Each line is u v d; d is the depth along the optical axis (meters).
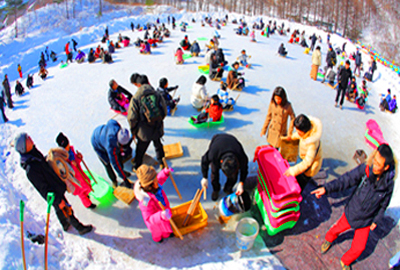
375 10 54.38
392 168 2.91
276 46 17.83
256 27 26.52
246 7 56.97
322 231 4.12
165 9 47.66
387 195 3.03
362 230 3.29
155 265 3.59
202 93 7.05
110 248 3.80
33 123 7.07
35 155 3.23
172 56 13.02
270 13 55.59
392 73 14.61
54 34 28.50
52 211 4.34
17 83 8.89
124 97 7.35
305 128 3.61
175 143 5.96
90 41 21.55
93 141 4.25
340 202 4.61
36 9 37.84
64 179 3.55
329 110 8.28
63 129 6.74
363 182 3.21
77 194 4.02
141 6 49.09
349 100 9.07
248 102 8.16
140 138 4.27
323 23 48.78
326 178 5.22
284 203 3.62
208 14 35.12
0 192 4.29
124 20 26.89
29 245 3.47
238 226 3.79
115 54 13.83
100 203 4.50
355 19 51.94
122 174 4.46
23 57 17.94
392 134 7.75
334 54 11.41
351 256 3.46
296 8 55.59
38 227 3.96
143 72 10.61
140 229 4.10
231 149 3.57
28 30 31.34
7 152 5.96
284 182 4.06
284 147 4.75
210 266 3.56
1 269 2.98
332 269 3.62
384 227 4.27
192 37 18.64
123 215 4.31
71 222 3.80
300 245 3.90
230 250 3.80
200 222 3.96
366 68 16.14
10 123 7.09
